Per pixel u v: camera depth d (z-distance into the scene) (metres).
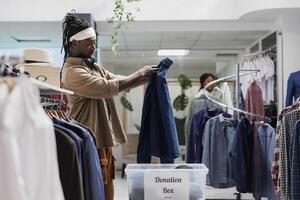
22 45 5.23
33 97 0.99
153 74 2.23
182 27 4.93
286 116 2.80
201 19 4.61
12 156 0.89
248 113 3.88
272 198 3.57
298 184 2.62
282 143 2.80
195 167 2.22
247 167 3.69
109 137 2.21
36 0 4.48
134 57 7.43
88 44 2.27
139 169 2.11
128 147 7.02
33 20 4.47
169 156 2.15
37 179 0.98
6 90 0.94
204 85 4.92
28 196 0.96
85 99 2.20
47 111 1.86
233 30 4.95
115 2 4.54
